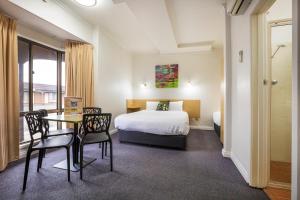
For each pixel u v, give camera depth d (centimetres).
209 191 163
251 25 165
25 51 271
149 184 176
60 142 192
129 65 524
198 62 491
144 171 206
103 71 372
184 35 388
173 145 293
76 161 223
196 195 156
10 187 167
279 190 162
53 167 215
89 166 220
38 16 226
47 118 205
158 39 380
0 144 201
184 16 295
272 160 231
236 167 217
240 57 199
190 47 451
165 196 155
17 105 229
